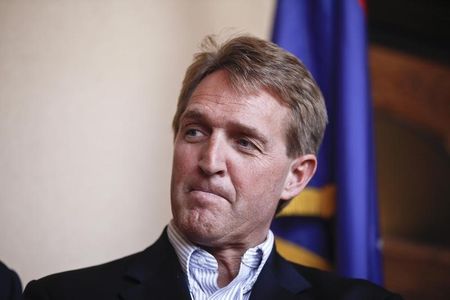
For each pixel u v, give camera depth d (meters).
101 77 3.82
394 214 4.74
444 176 4.94
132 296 2.19
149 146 3.92
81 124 3.73
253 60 2.33
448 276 4.83
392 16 4.96
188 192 2.22
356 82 3.64
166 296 2.19
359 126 3.58
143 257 2.35
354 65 3.66
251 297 2.25
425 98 5.00
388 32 4.94
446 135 5.03
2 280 1.82
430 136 4.97
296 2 3.79
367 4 4.86
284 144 2.37
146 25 4.00
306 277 2.50
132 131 3.87
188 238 2.28
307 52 3.76
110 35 3.88
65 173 3.65
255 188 2.25
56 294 2.20
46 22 3.71
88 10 3.83
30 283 2.32
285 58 2.40
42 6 3.71
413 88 4.98
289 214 3.54
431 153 4.95
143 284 2.23
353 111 3.59
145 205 3.87
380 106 4.84
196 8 4.19
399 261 4.69
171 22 4.08
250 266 2.34
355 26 3.72
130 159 3.85
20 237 3.51
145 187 3.88
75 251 3.64
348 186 3.51
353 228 3.47
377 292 2.44
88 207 3.70
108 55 3.85
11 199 3.51
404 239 4.74
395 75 4.93
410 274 4.72
